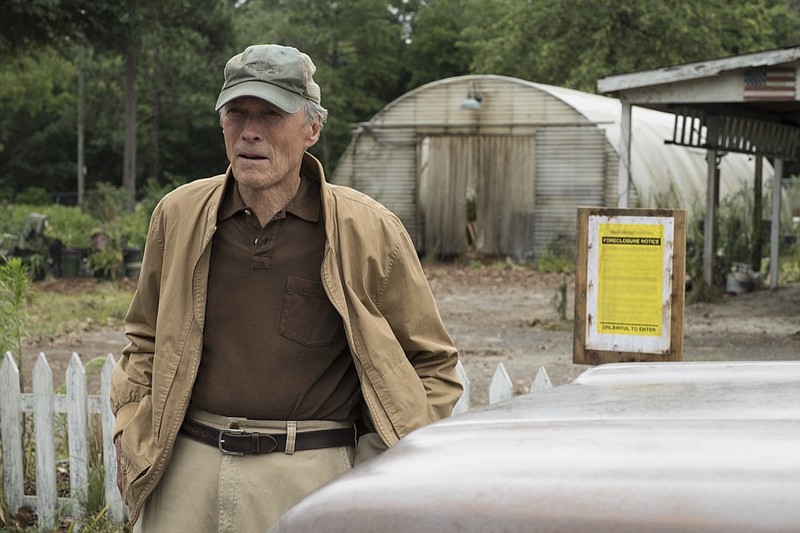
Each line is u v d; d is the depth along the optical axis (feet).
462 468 3.40
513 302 56.90
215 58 191.21
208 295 9.30
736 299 54.80
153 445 9.55
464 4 200.64
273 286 9.23
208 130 206.69
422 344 9.71
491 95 85.87
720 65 41.45
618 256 13.16
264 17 203.00
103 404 17.63
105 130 197.57
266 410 9.15
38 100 170.40
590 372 5.55
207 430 9.30
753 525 2.93
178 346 9.29
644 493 3.09
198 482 9.23
